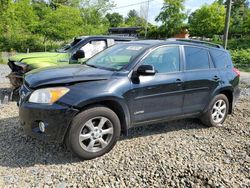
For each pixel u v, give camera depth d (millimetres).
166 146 4859
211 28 49219
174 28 47406
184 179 3799
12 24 31891
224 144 5062
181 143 5035
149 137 5273
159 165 4145
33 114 4148
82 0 40906
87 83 4309
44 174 3859
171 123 6121
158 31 49906
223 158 4484
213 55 5980
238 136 5523
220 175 3910
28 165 4094
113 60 5137
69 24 33031
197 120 6336
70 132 4121
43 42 34000
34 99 4188
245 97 9516
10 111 6508
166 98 5031
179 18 46875
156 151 4621
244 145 5023
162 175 3887
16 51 32812
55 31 32562
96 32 39438
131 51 5082
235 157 4527
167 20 47250
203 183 3717
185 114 5430
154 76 4871
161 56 5109
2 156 4324
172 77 5082
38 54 8070
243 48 40562
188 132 5652
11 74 7633
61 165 4121
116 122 4457
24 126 4336
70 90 4156
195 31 50312
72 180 3727
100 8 42062
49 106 4059
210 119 5891
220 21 48219
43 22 33500
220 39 48406
